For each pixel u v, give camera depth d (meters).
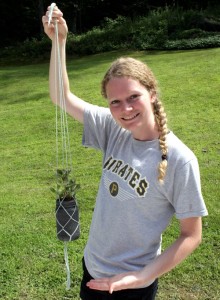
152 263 1.62
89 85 10.39
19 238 3.89
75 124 7.43
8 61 18.91
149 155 1.72
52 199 4.70
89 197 4.62
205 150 5.71
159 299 3.02
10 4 23.22
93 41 18.53
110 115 2.03
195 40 16.03
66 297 3.11
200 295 3.04
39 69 14.48
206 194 4.48
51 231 3.99
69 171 2.01
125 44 17.78
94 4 24.58
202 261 3.39
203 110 7.54
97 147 2.08
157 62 12.66
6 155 6.33
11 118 8.27
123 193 1.76
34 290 3.19
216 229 3.82
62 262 3.50
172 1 23.20
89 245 1.95
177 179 1.64
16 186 5.14
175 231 3.83
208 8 20.66
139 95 1.68
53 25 2.10
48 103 9.23
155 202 1.71
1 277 3.34
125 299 1.88
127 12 24.55
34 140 6.91
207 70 10.40
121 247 1.81
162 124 1.71
